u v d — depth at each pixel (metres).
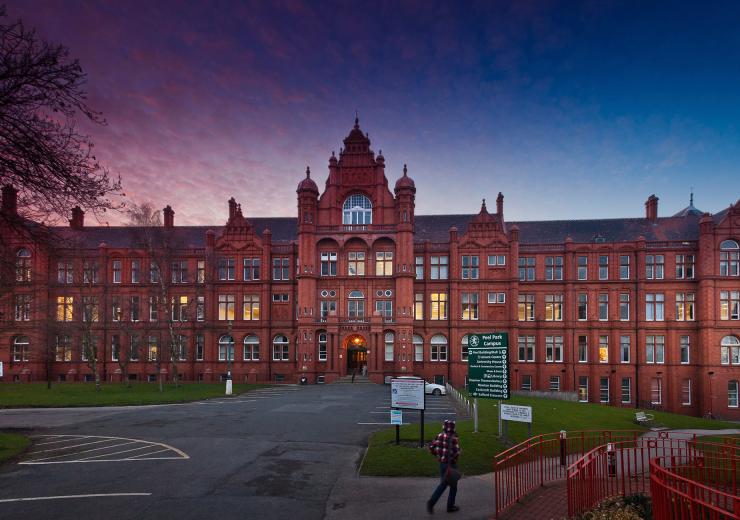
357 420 28.23
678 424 35.47
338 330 54.94
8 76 11.76
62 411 32.97
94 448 21.17
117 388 46.84
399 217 56.50
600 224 64.44
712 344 54.53
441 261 59.53
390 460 18.38
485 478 17.14
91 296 48.19
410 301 55.28
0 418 29.75
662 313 57.34
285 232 65.75
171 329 49.69
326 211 58.78
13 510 13.41
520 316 59.16
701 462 18.38
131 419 28.95
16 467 18.00
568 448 23.42
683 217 63.22
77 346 54.66
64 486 15.62
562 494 15.43
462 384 56.81
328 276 57.59
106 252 60.72
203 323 59.88
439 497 14.38
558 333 58.28
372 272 57.56
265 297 59.41
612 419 34.06
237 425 26.69
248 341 59.72
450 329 57.53
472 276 58.88
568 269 58.50
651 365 56.56
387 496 14.92
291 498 14.66
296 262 60.44
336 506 14.01
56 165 12.81
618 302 57.78
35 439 23.23
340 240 57.59
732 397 54.00
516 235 57.97
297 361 57.41
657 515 10.29
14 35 11.94
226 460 19.09
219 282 60.22
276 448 21.19
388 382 54.16
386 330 55.78
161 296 49.44
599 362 57.28
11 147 12.44
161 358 56.34
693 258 57.34
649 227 62.53
